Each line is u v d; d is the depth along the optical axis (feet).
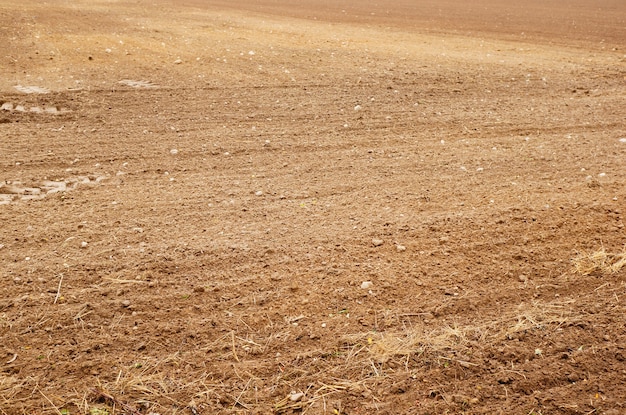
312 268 12.02
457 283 11.66
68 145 18.93
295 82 28.07
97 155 18.10
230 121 21.86
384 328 10.37
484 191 15.66
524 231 13.57
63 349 9.76
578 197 15.26
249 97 25.26
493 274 11.99
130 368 9.41
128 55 33.76
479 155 18.43
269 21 53.93
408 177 16.63
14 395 8.84
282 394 8.99
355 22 55.77
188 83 27.53
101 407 8.68
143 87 26.58
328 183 16.22
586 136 20.47
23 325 10.28
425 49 38.32
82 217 14.01
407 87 27.37
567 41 45.06
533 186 15.98
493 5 81.76
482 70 31.45
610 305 11.01
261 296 11.16
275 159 18.04
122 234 13.21
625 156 18.35
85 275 11.66
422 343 9.98
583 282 11.78
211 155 18.31
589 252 12.81
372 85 27.63
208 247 12.67
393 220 13.98
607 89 27.96
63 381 9.14
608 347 9.82
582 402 8.77
